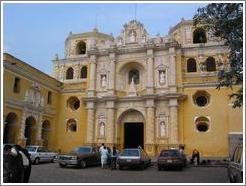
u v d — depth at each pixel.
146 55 38.03
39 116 36.03
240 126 32.84
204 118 34.69
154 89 36.78
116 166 24.12
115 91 38.34
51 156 29.64
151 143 34.94
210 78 35.28
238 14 15.33
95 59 39.94
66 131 39.47
